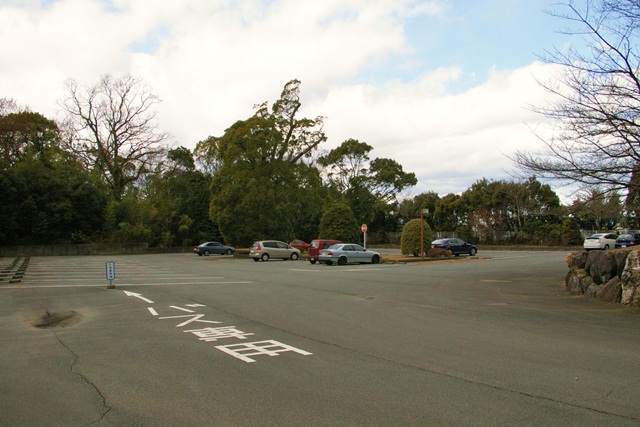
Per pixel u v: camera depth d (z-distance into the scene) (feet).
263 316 36.73
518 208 175.73
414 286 58.13
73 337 29.32
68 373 21.43
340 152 236.84
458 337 29.01
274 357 24.26
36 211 149.79
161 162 192.34
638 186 40.70
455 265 95.55
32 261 115.55
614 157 39.81
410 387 19.24
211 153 185.37
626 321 34.35
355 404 17.26
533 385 19.44
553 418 15.85
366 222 236.43
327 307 41.34
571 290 50.62
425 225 126.31
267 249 123.34
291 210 148.77
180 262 116.98
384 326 32.68
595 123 39.81
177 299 46.57
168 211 189.67
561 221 172.14
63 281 65.16
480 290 53.83
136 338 28.96
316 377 20.68
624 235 117.80
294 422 15.58
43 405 17.33
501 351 25.36
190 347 26.53
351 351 25.52
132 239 171.32
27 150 166.71
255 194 137.69
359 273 78.43
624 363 22.79
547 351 25.31
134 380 20.33
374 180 239.09
